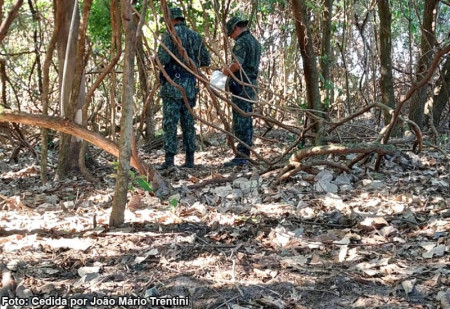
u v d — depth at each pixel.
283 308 2.16
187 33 5.30
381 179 4.44
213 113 8.23
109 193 4.31
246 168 5.45
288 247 2.83
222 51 7.40
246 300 2.23
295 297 2.25
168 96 5.39
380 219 3.14
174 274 2.46
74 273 2.47
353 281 2.40
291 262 2.61
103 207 3.81
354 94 9.34
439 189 4.08
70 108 3.90
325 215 3.45
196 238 2.94
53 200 4.17
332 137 5.01
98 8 6.71
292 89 9.23
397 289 2.31
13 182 5.20
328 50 6.86
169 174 5.30
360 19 9.05
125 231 3.03
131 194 4.01
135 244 2.83
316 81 5.57
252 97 5.65
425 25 6.71
